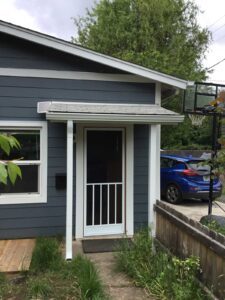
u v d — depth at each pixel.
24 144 6.45
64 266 4.87
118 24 19.38
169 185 11.41
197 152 16.91
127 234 6.83
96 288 4.03
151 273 4.47
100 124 6.70
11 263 5.03
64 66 6.52
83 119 5.49
